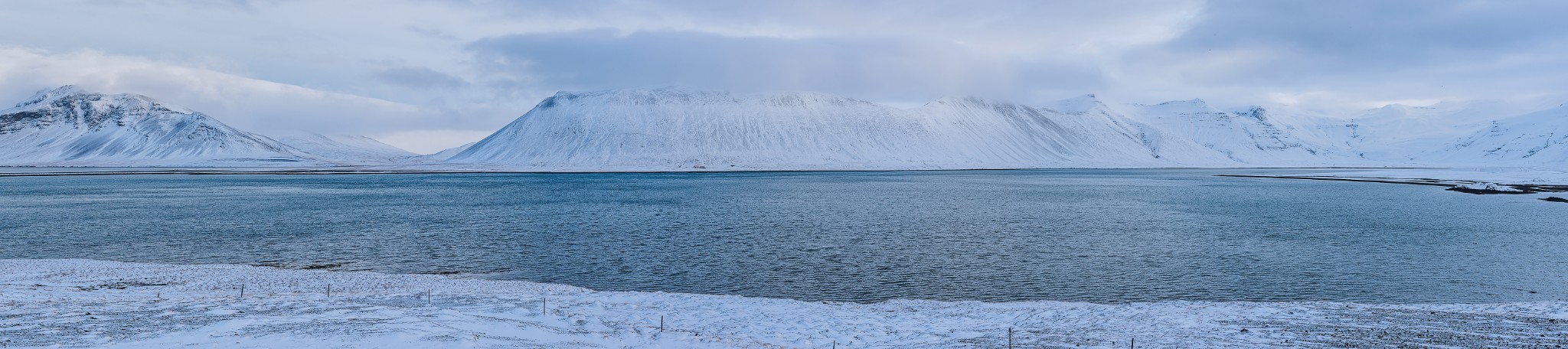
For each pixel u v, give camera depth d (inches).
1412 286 1492.4
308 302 1089.4
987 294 1438.2
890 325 1035.9
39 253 1894.7
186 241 2150.6
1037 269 1704.0
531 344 834.8
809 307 1195.3
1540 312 1033.5
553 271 1681.8
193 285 1337.4
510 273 1653.5
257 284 1371.8
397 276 1539.1
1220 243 2119.8
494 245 2091.5
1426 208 3339.1
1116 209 3373.5
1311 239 2206.0
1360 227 2544.3
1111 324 992.9
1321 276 1600.6
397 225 2610.7
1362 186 5753.0
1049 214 3088.1
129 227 2496.3
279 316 943.7
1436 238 2214.6
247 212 3125.0
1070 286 1504.7
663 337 914.7
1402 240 2162.9
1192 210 3321.9
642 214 3117.6
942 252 1961.1
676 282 1561.3
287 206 3501.5
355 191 4997.5
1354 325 952.9
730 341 903.7
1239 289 1480.1
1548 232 2361.0
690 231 2433.6
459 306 1085.1
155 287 1295.5
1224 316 1026.1
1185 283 1533.0
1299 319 995.9
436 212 3171.8
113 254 1891.0
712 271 1679.4
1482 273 1626.5
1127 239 2224.4
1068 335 921.5
